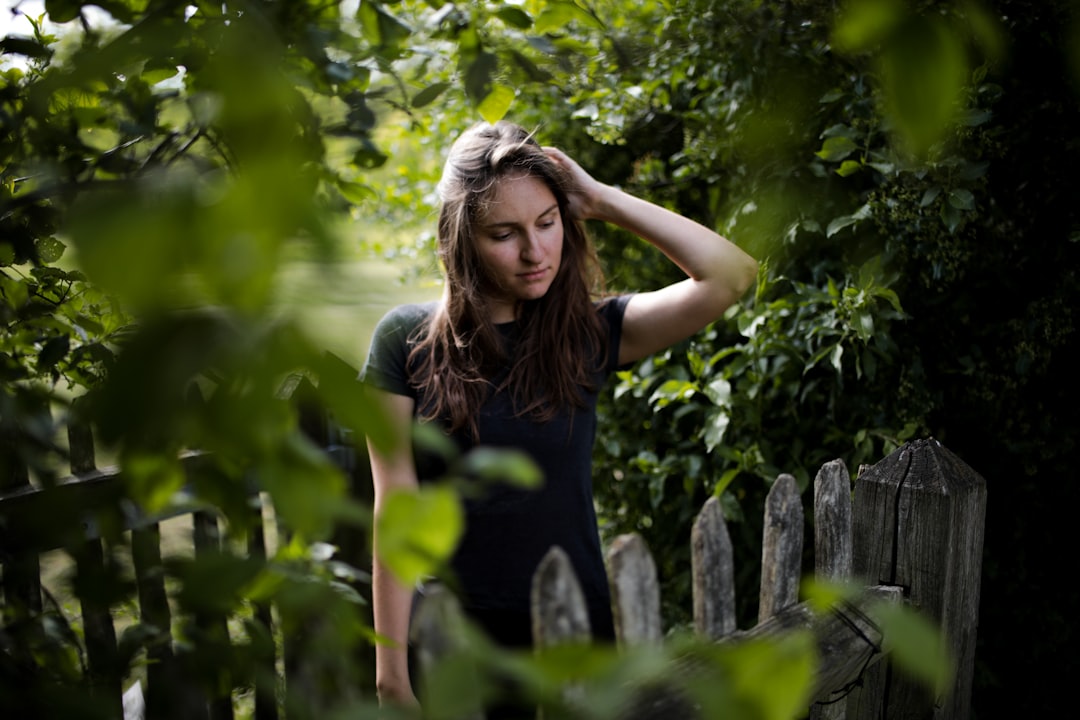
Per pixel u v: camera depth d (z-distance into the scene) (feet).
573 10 3.19
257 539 7.54
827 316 7.38
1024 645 7.61
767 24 6.72
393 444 1.36
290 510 1.60
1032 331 7.07
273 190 1.11
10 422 2.87
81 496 2.29
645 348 6.22
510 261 5.42
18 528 2.44
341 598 2.57
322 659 2.83
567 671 1.65
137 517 4.17
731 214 8.24
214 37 2.42
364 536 8.58
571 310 5.82
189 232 1.08
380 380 5.63
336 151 3.17
